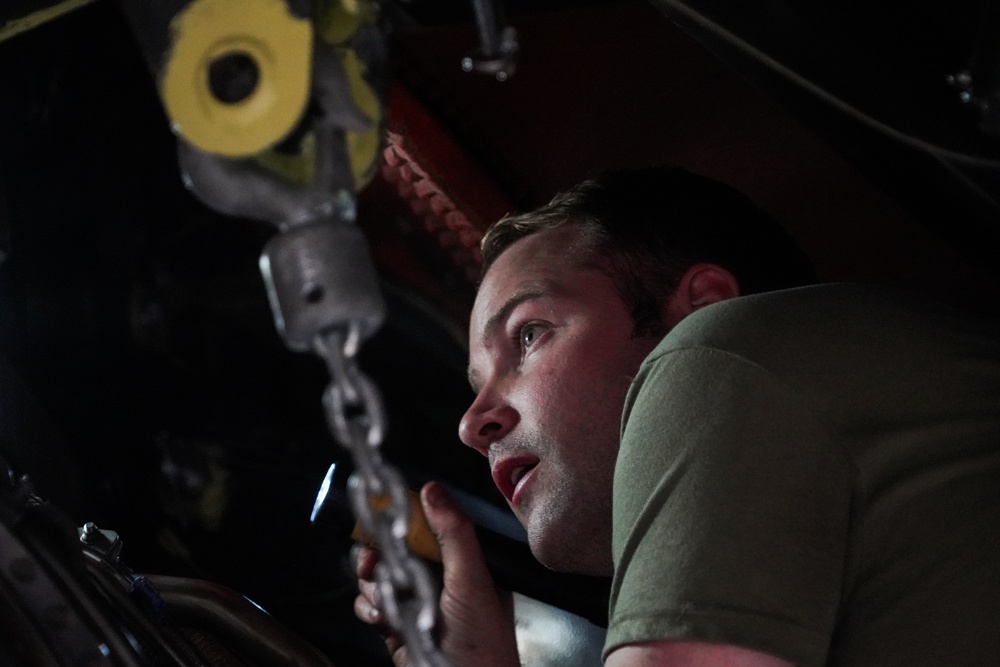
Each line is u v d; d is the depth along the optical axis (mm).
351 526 1327
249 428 2387
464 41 1959
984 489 943
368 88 555
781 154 2082
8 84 2164
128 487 2334
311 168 543
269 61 511
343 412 526
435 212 2145
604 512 1298
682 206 1405
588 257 1372
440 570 1396
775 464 917
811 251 2213
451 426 2428
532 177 2160
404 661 1370
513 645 1334
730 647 854
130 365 2330
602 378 1309
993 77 877
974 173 1324
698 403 956
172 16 504
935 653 902
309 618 2305
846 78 1098
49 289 2277
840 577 907
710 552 878
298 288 526
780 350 979
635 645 882
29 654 783
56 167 2234
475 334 1407
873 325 1018
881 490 932
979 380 1008
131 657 824
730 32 1084
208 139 512
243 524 2355
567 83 2057
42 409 2172
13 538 796
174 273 2334
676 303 1359
